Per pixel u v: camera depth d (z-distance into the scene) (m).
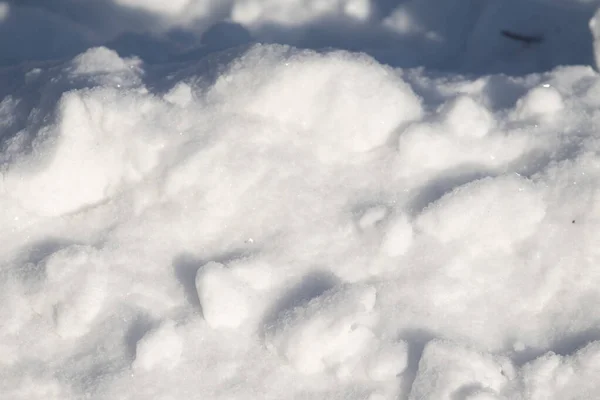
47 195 1.87
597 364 1.75
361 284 1.82
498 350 1.79
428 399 1.74
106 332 1.81
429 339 1.78
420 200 1.87
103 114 1.89
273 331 1.79
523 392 1.75
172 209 1.87
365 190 1.88
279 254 1.84
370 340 1.78
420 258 1.83
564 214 1.84
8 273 1.84
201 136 1.89
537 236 1.84
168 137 1.89
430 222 1.84
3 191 1.88
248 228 1.86
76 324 1.81
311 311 1.79
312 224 1.86
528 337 1.79
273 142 1.90
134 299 1.82
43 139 1.88
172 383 1.77
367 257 1.84
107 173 1.89
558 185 1.86
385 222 1.84
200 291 1.80
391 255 1.84
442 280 1.82
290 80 1.90
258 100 1.90
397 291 1.82
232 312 1.80
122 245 1.85
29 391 1.78
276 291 1.82
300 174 1.89
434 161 1.89
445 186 1.88
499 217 1.84
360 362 1.78
